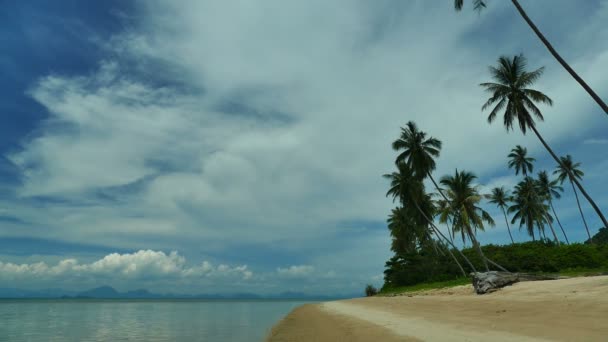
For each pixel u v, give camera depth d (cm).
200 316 5003
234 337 2339
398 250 7438
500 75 3659
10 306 9306
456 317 1822
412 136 5028
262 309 7906
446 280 5238
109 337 2511
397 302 3400
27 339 2462
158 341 2239
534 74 3509
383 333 1517
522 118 3525
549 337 1104
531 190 6469
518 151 6581
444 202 5325
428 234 6184
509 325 1395
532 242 5688
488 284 2781
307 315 3441
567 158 6819
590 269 4166
